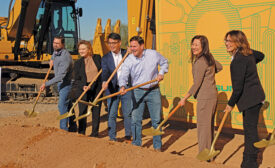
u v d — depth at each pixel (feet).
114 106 15.99
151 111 13.94
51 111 27.43
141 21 22.13
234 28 16.71
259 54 12.10
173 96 19.13
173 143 16.65
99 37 28.40
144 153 9.98
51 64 16.87
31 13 35.86
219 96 17.35
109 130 16.11
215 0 17.17
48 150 11.08
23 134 12.48
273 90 15.83
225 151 15.19
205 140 12.11
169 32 18.95
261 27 15.96
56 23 35.12
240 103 11.32
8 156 10.89
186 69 18.54
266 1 15.74
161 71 13.58
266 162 13.41
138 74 13.78
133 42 13.26
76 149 10.80
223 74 17.12
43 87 16.24
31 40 38.32
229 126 17.21
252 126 11.27
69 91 16.75
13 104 32.55
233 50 11.43
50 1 33.94
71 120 17.74
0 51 36.19
